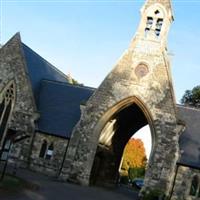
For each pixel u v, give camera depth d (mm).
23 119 41375
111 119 40094
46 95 44594
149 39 39375
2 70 43062
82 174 38250
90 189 35844
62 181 37156
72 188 33375
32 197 24484
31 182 30391
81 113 39500
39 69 46750
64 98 44281
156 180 36156
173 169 36281
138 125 46594
